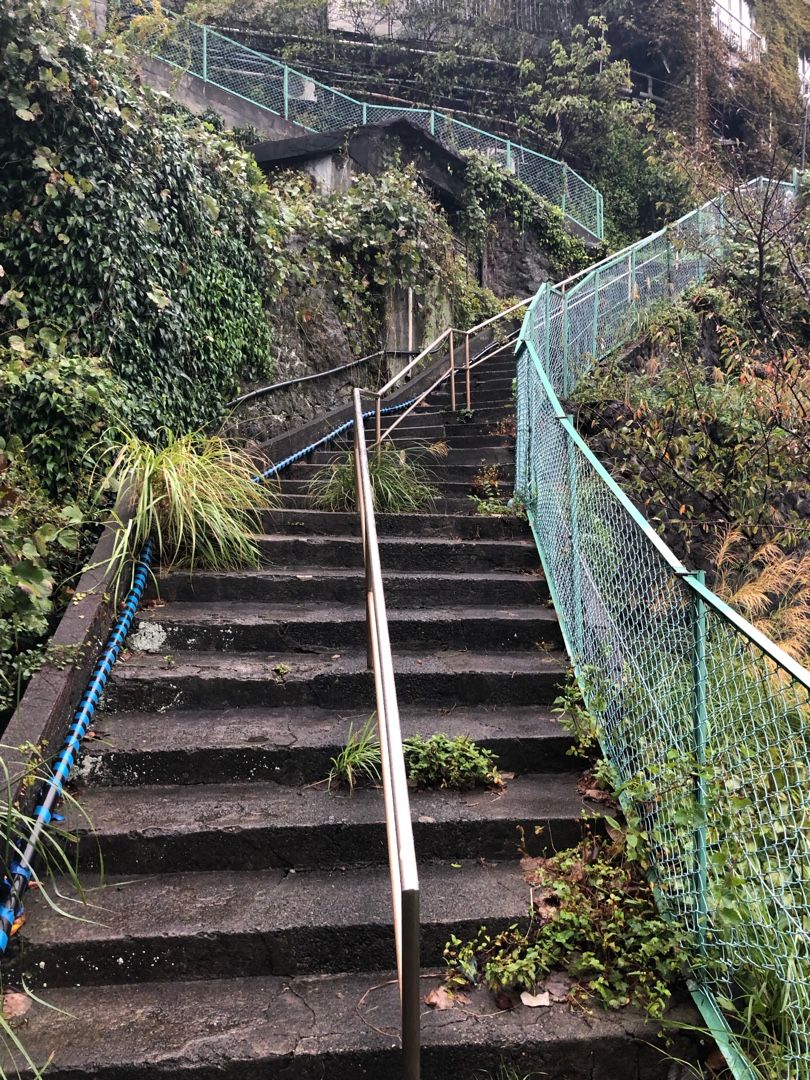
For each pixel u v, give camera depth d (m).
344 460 6.39
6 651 3.27
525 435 5.41
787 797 2.26
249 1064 2.07
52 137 4.61
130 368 4.92
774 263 8.51
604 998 2.27
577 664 3.68
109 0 7.68
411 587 4.36
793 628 4.81
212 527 4.25
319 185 10.53
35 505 3.93
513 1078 2.15
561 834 2.90
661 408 6.45
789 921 2.10
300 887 2.68
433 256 9.73
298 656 3.84
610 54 18.02
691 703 2.58
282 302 7.56
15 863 2.55
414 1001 1.68
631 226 16.86
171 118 5.79
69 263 4.61
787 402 5.82
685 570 2.67
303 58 16.02
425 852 2.86
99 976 2.37
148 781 3.09
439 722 3.48
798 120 18.17
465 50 16.72
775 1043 2.04
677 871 2.52
